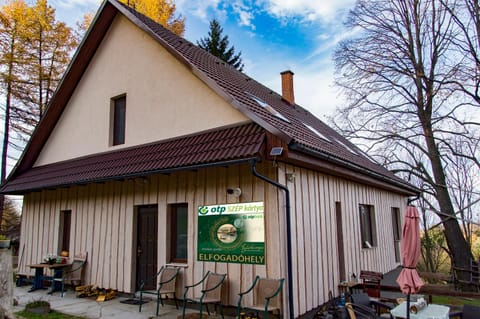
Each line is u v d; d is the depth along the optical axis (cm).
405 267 511
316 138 892
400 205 1483
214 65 1038
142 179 861
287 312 610
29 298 855
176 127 813
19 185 1103
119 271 868
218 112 739
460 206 1870
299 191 705
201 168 700
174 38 1057
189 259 745
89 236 961
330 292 775
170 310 719
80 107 1088
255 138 615
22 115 1956
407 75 1491
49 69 1952
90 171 890
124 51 989
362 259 997
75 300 828
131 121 923
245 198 679
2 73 1811
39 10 1892
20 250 1166
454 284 1188
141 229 865
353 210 985
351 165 820
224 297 674
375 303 638
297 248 666
